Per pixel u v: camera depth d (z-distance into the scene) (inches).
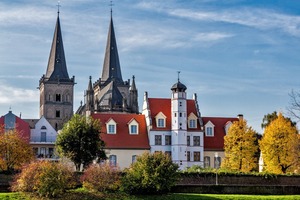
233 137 4229.8
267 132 4133.9
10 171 3287.4
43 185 2775.6
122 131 4512.8
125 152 4414.4
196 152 4552.2
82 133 3806.6
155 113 4586.6
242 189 3166.8
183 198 2869.1
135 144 4456.2
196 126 4613.7
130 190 2955.2
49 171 2817.4
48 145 5142.7
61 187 2810.0
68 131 3811.5
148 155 3024.1
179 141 4468.5
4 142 3641.7
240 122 4254.4
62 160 3486.7
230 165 4220.0
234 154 4212.6
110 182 2947.8
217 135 4731.8
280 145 4040.4
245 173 3452.3
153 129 4495.6
